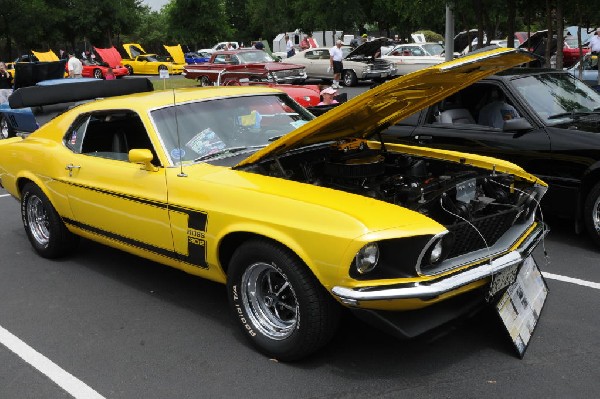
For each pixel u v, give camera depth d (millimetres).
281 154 4223
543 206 5773
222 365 3709
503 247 3664
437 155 4574
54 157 5219
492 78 6180
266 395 3359
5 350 4012
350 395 3322
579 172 5434
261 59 21125
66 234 5543
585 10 12594
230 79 19078
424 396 3283
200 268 4082
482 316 4191
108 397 3418
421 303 3172
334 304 3457
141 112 4426
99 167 4730
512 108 6121
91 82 7012
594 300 4469
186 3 51281
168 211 4094
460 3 14242
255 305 3807
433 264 3289
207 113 4570
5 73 14539
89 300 4789
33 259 5812
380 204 3400
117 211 4562
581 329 4000
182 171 4102
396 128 6645
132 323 4352
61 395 3463
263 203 3553
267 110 4836
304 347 3521
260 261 3604
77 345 4047
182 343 4016
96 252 5953
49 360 3859
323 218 3256
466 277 3273
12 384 3598
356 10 36062
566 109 6020
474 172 4180
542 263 5266
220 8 52594
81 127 5117
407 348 3811
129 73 34188
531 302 4012
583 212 5555
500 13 15828
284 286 3652
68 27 50750
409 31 38531
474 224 3557
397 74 22891
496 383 3381
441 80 3752
